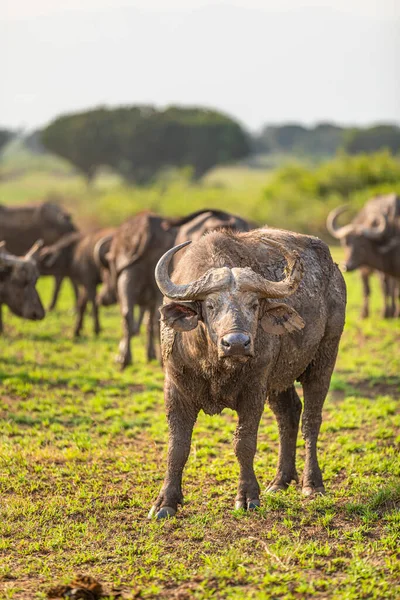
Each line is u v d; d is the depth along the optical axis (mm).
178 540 11359
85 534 11594
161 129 148000
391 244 31312
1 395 19719
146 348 24562
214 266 11844
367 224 32781
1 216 36812
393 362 23891
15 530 11773
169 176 154750
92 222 81562
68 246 29891
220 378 11711
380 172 81875
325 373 13914
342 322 13945
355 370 23078
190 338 11547
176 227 23734
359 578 10141
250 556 10789
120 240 24109
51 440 16359
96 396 19844
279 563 10484
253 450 12188
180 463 12234
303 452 15727
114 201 85750
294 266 11180
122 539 11414
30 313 23578
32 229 36906
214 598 9625
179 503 12305
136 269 23594
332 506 12469
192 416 12320
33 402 19031
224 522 11867
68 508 12516
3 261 23344
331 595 9734
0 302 23859
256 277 10977
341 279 14133
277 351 12281
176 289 11047
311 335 13102
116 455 15297
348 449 15781
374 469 14484
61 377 21594
